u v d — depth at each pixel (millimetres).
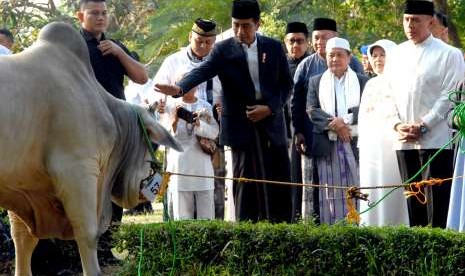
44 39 7312
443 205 8930
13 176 6965
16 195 7180
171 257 8047
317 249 7695
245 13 9062
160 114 10133
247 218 9180
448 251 7367
